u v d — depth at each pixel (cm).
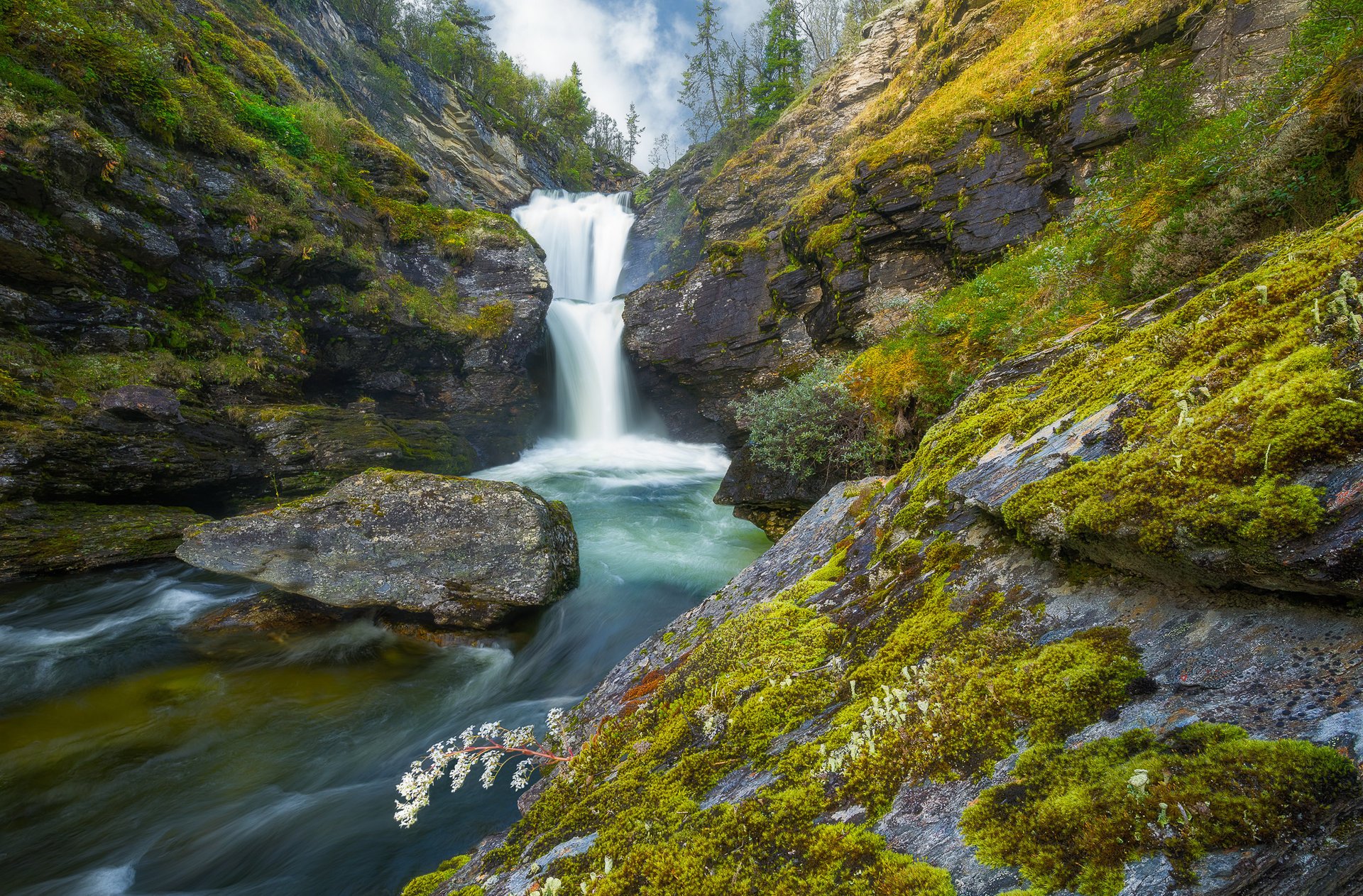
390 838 411
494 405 1773
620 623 738
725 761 229
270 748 516
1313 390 151
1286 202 436
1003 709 171
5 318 925
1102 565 199
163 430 991
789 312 1608
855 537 385
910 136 1371
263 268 1308
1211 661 147
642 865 187
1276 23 973
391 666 650
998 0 1766
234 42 1714
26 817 437
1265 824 109
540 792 307
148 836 421
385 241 1697
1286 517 135
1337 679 125
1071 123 1146
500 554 720
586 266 3494
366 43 3541
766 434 964
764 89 3878
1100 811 129
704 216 3009
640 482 1479
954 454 332
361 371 1574
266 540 717
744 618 330
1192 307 260
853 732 199
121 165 1038
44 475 845
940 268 1265
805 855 164
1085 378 287
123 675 613
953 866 139
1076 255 745
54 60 1015
